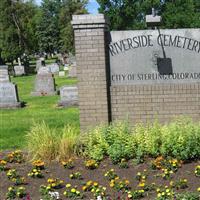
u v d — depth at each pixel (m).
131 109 10.47
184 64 10.39
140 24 31.42
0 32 47.28
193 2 31.73
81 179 7.42
